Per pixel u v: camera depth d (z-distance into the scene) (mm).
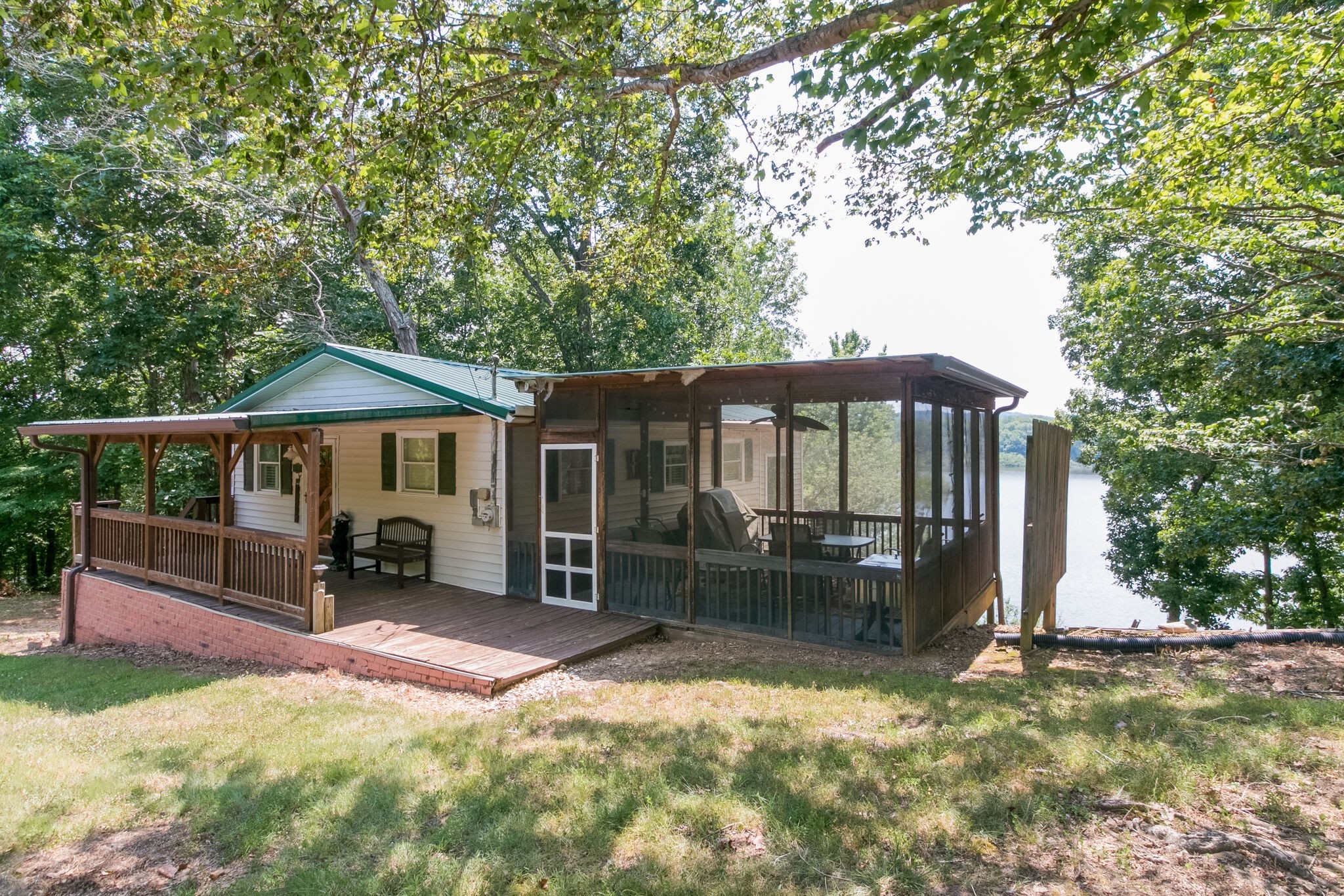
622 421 9188
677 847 3293
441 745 4906
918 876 2895
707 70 6293
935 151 8742
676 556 8727
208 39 4699
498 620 8922
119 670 8906
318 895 3090
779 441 8781
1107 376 16766
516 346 22828
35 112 16641
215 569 9625
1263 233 7988
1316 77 5953
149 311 17516
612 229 13219
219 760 4883
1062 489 9375
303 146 6789
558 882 3070
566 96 7398
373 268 18016
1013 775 3736
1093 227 9688
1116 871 2803
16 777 4621
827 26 5445
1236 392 10906
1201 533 13086
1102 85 7000
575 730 5102
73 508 12297
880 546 8281
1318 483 9125
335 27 5539
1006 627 9234
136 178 16938
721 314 24547
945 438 8336
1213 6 3885
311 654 8039
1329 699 4895
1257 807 3209
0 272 16953
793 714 5242
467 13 6609
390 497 12031
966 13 4328
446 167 8656
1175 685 5602
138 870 3441
